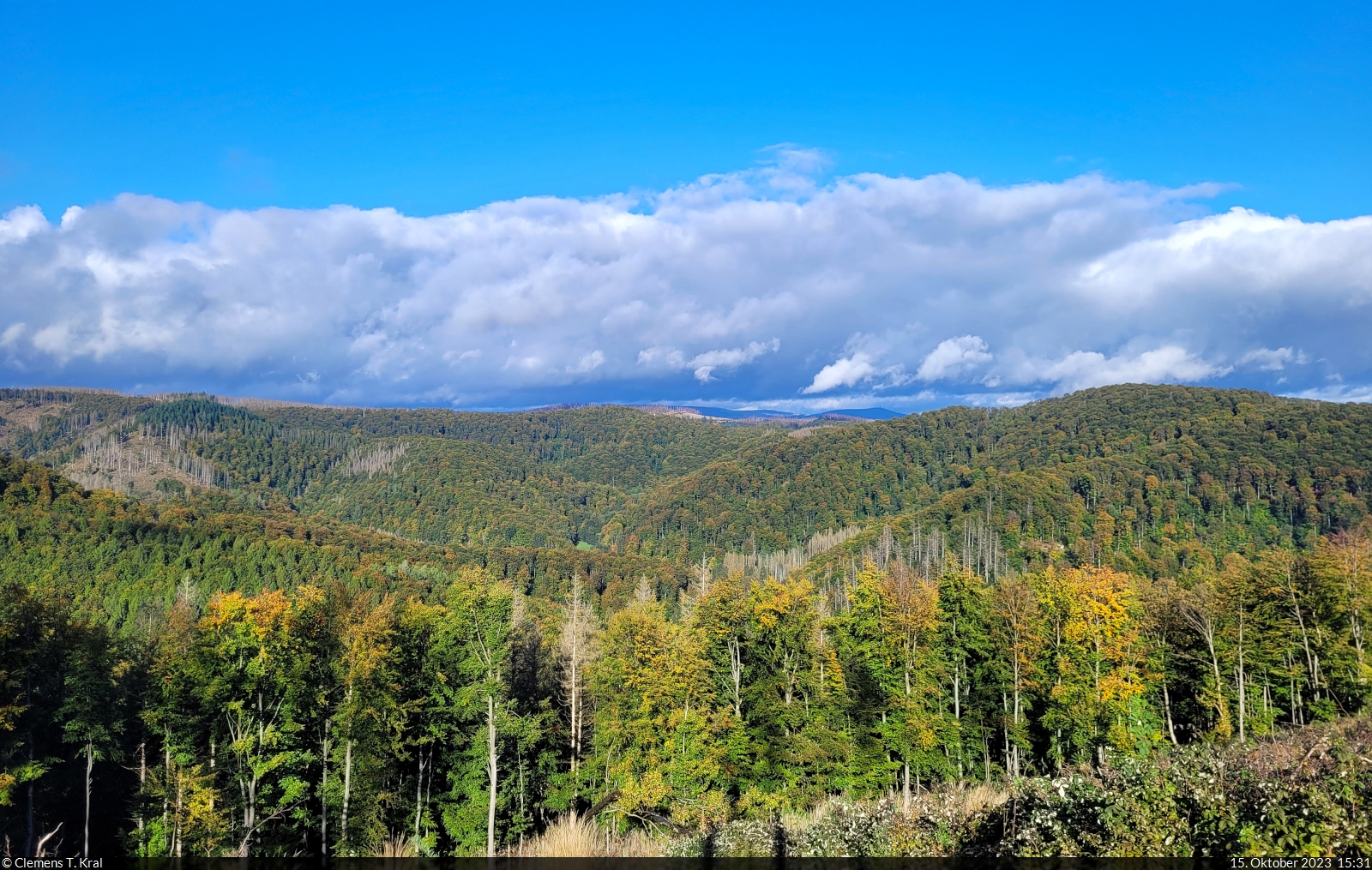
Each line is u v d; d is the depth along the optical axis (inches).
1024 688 1257.4
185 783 931.3
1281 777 316.5
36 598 1111.0
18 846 1075.3
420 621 1176.2
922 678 1217.4
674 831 651.5
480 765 1111.0
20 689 1085.1
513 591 1123.3
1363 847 250.7
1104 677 1198.3
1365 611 1282.0
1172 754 416.2
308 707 1087.6
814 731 1115.3
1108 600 1223.5
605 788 1142.3
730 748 1087.6
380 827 981.8
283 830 1005.8
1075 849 312.3
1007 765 1210.0
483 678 1047.6
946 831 402.3
